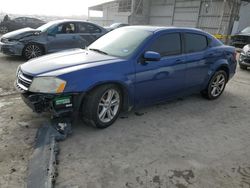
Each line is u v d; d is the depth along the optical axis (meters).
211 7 22.45
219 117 4.18
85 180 2.39
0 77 5.81
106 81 3.15
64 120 3.32
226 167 2.75
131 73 3.41
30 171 2.44
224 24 21.47
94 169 2.56
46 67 3.12
